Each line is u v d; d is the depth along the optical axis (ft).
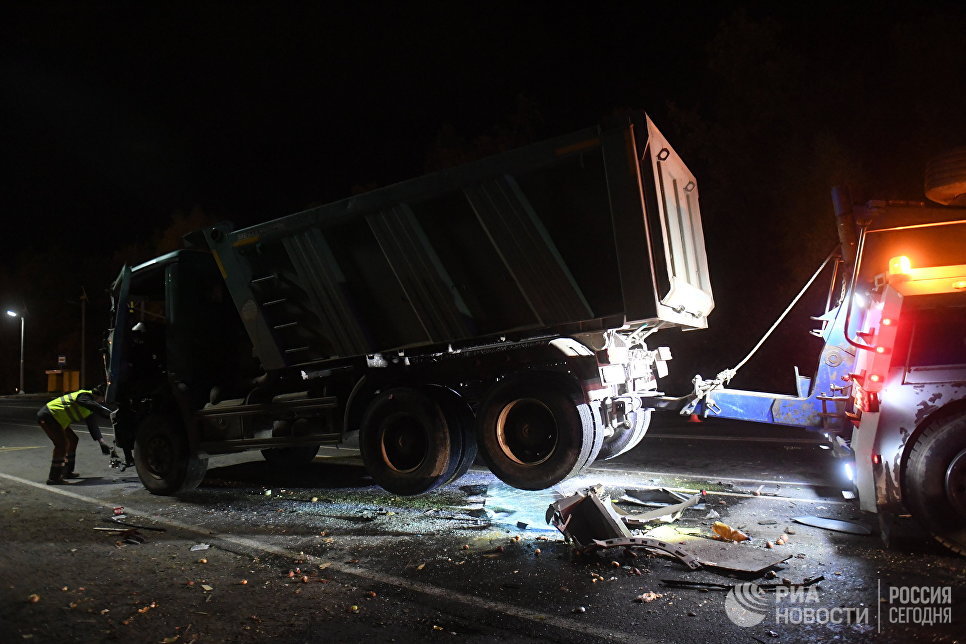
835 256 24.80
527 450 23.22
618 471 28.91
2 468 35.68
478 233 23.58
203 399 28.66
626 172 21.30
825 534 18.94
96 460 37.65
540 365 23.24
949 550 17.08
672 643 12.66
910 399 17.26
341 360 26.81
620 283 22.02
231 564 18.10
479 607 14.60
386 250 24.90
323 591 15.85
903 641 12.55
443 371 24.73
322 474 31.14
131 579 17.01
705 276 27.53
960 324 17.26
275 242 26.89
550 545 18.74
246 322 27.99
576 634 13.15
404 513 23.02
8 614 14.87
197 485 28.27
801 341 61.05
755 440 36.22
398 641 13.09
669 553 17.01
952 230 22.45
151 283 31.24
